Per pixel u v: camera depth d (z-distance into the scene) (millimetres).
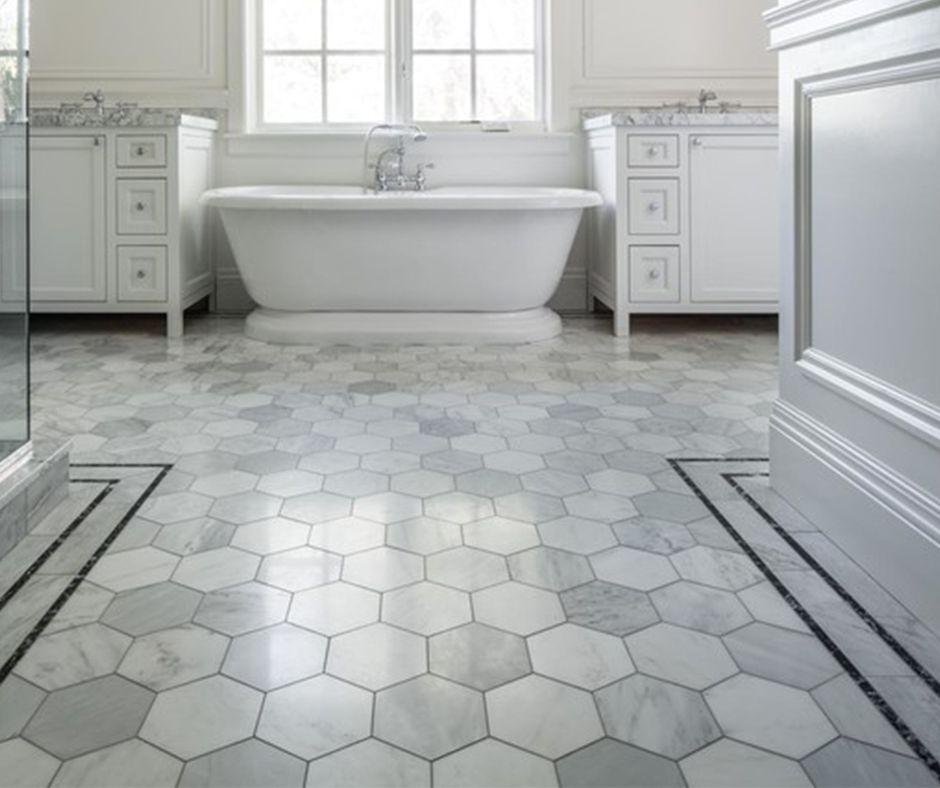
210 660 1045
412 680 1004
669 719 929
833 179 1400
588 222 3904
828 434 1431
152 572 1289
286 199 3008
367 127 3949
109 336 3369
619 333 3369
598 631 1119
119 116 3221
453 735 901
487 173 3910
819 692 980
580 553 1366
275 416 2203
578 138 3891
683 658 1054
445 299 3230
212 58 3809
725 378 2652
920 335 1150
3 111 1461
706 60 3857
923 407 1134
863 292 1310
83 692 976
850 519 1341
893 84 1203
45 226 3268
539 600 1207
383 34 3939
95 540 1408
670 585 1255
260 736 898
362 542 1407
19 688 982
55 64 3781
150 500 1594
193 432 2057
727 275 3348
